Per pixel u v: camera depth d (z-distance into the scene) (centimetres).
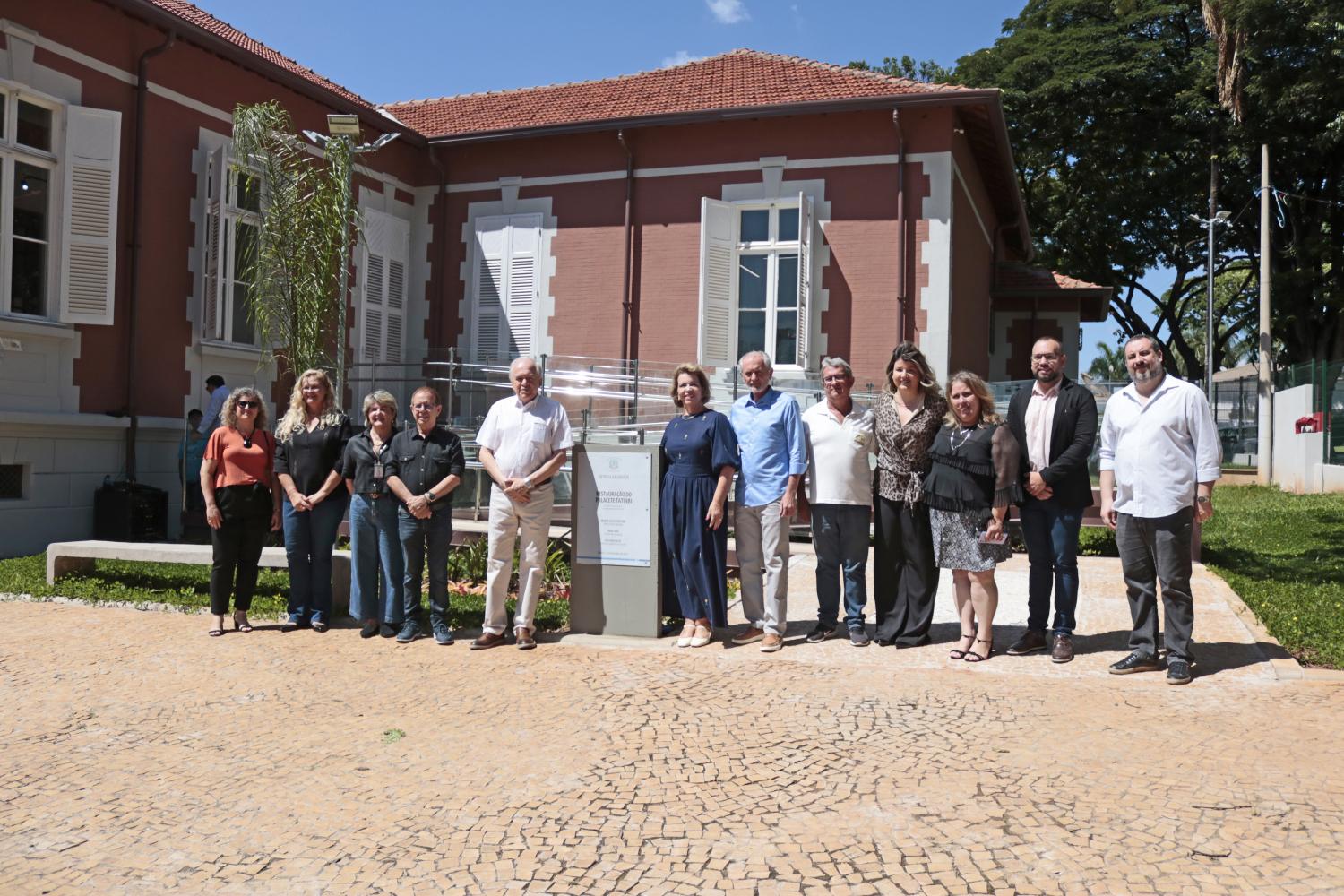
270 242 1166
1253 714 500
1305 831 361
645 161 1517
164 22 1181
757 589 691
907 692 551
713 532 684
